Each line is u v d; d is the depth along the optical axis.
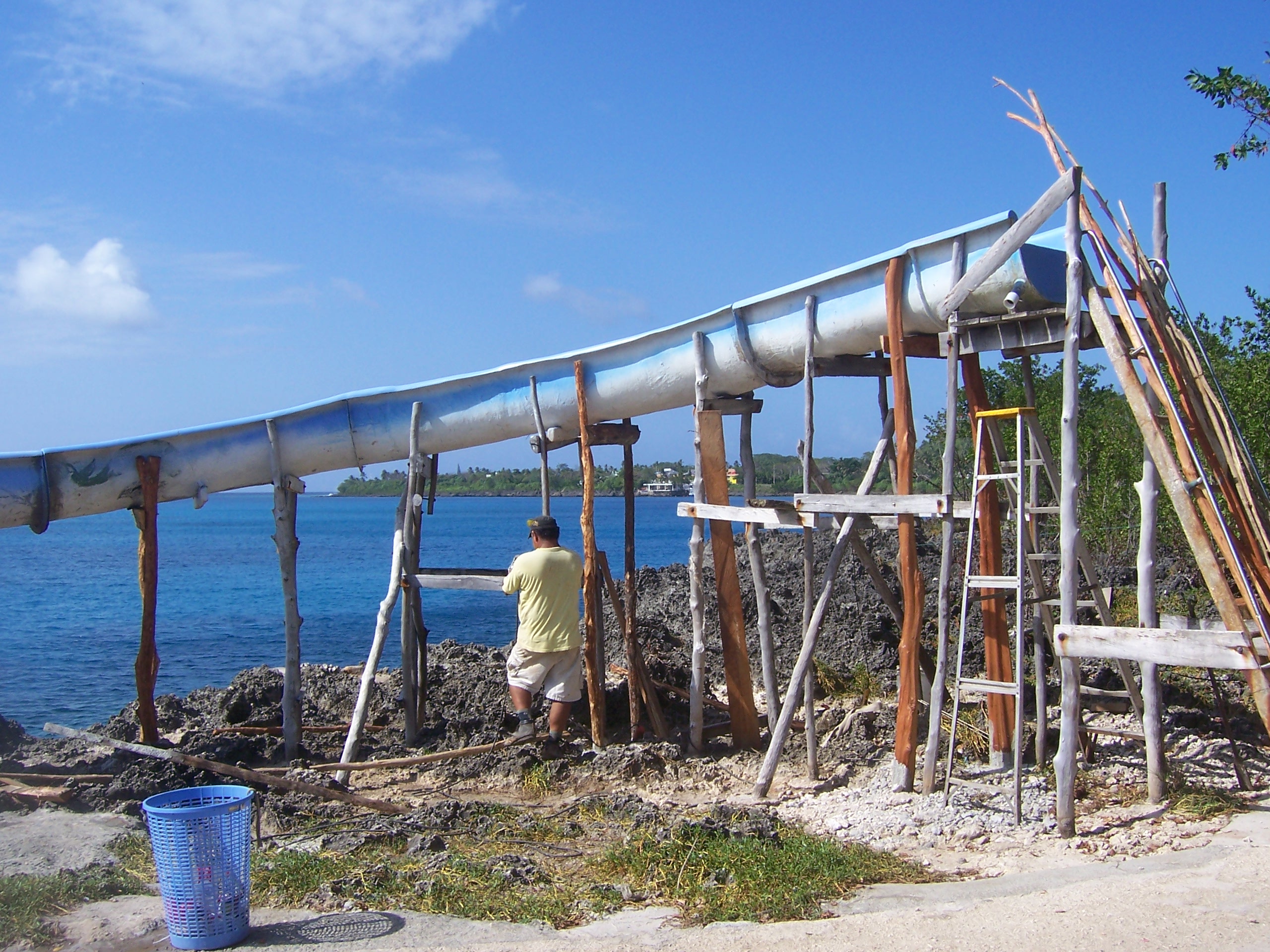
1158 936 4.55
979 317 6.99
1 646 22.23
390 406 9.64
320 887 5.68
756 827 6.45
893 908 5.19
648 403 9.18
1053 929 4.70
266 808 7.25
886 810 6.95
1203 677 9.58
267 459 9.39
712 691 11.45
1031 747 8.12
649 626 13.71
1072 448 6.29
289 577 9.28
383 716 10.66
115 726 10.57
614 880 5.83
